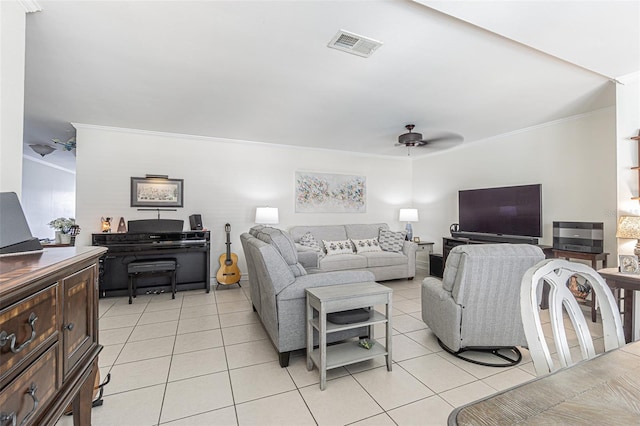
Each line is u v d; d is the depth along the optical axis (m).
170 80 2.70
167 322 3.16
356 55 2.27
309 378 2.09
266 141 5.06
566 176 3.76
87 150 4.14
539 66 2.44
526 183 4.22
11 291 0.74
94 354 1.30
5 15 1.44
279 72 2.55
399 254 5.06
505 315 2.26
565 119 3.78
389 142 5.09
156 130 4.38
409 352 2.47
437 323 2.53
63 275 1.05
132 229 4.12
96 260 1.38
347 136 4.69
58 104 3.30
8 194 1.30
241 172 5.02
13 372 0.77
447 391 1.92
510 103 3.27
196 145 4.74
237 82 2.75
